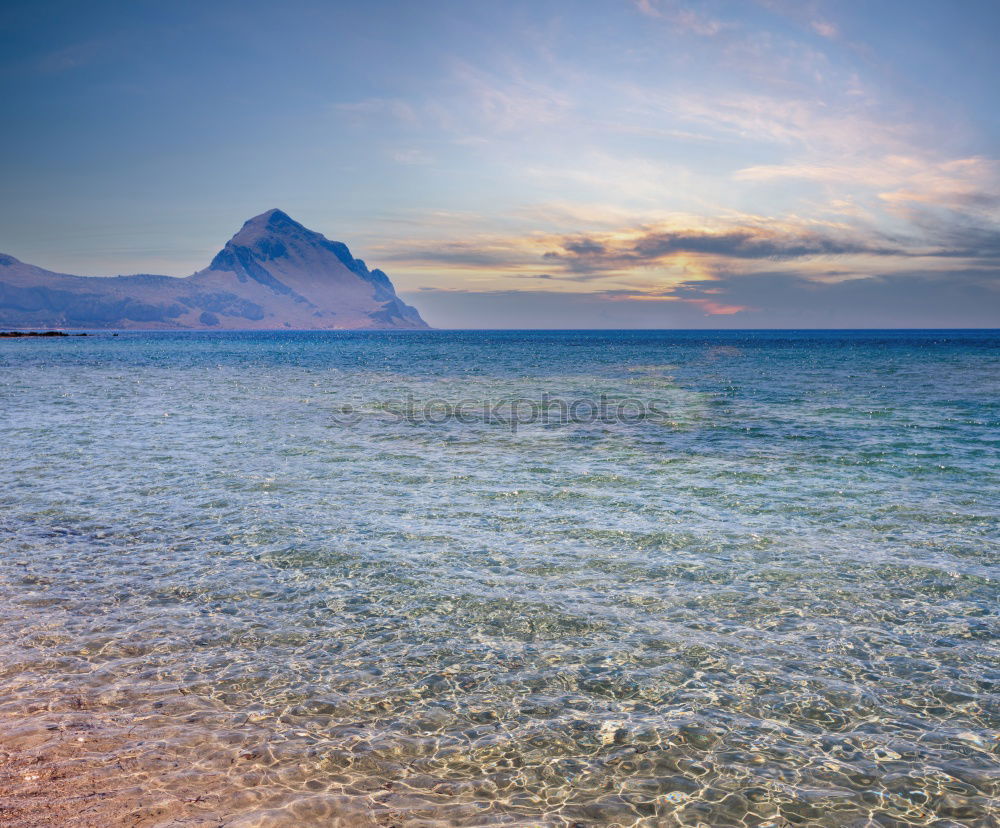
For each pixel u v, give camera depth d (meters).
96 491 14.62
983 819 4.91
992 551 10.77
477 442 21.28
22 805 4.84
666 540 11.37
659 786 5.26
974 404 30.28
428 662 7.21
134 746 5.63
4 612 8.39
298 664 7.16
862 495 14.36
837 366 61.50
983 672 7.02
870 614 8.44
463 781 5.29
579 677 6.91
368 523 12.37
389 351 105.81
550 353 97.31
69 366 61.22
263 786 5.16
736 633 7.92
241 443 20.80
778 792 5.19
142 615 8.36
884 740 5.87
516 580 9.59
